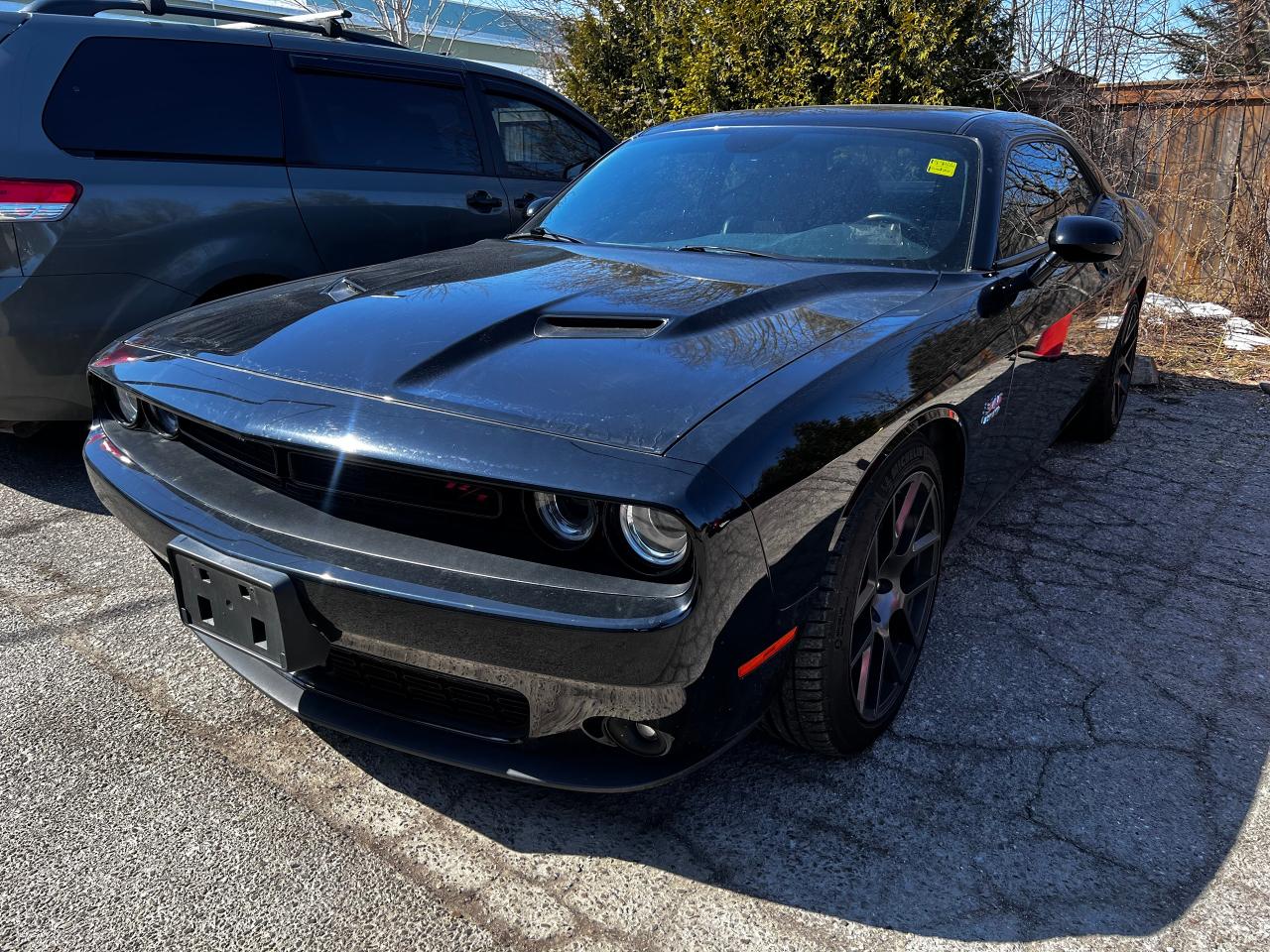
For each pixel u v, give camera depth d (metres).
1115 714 2.38
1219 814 2.03
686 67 9.05
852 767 2.15
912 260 2.61
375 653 1.72
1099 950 1.67
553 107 5.29
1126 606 2.95
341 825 1.92
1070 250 2.72
